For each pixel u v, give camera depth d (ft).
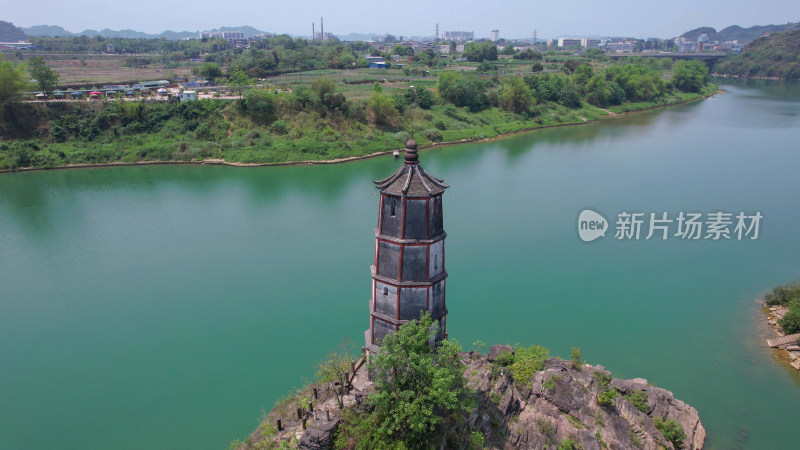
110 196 334.44
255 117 444.14
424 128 499.51
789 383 162.71
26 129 408.05
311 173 388.16
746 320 194.29
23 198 329.52
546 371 138.72
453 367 112.88
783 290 202.18
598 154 456.04
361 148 439.22
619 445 123.85
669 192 338.34
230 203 320.70
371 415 107.34
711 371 167.63
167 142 419.13
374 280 115.65
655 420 135.64
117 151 407.23
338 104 462.60
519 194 336.08
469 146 492.95
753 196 328.70
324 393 127.44
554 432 123.24
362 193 340.80
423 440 104.63
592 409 130.72
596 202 319.06
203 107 438.81
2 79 397.39
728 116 650.02
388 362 104.22
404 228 108.17
